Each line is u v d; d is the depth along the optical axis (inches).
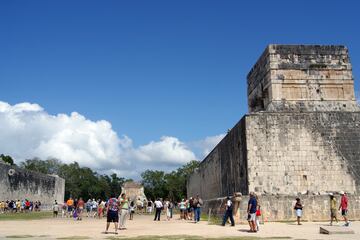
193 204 1266.0
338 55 1441.9
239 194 1087.0
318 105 1389.0
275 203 1139.3
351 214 1143.0
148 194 5226.4
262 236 731.4
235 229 903.7
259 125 1284.4
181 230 898.7
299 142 1277.1
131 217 1486.2
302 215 1135.6
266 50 1456.7
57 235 796.6
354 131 1293.1
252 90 1632.6
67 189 4990.2
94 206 2078.0
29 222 1298.0
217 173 1820.9
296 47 1439.5
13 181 2500.0
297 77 1413.6
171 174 5137.8
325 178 1254.9
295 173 1254.9
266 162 1259.8
